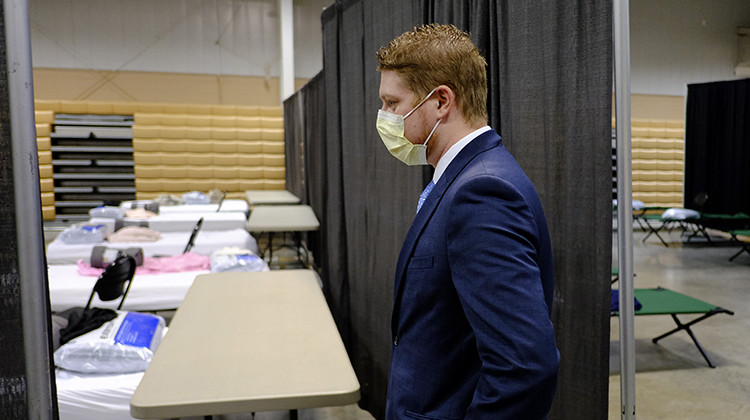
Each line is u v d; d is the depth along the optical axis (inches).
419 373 38.0
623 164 54.0
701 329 166.7
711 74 296.7
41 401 24.1
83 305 138.6
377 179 122.3
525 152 65.8
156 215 266.5
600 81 53.9
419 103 39.6
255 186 410.3
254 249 231.0
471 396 36.0
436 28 40.2
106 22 402.0
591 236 56.7
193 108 395.9
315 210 255.8
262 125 407.2
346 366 68.2
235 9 423.2
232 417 111.2
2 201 22.9
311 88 255.9
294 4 435.2
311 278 114.7
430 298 36.8
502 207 32.8
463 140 39.2
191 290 104.4
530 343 30.1
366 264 131.7
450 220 34.3
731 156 298.4
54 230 363.3
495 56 71.6
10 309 23.4
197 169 398.6
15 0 22.1
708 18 293.0
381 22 116.0
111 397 84.5
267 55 432.1
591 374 57.9
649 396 122.1
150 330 97.3
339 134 155.5
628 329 55.7
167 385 62.2
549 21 60.3
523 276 31.4
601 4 53.2
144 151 386.9
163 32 413.1
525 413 30.5
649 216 301.0
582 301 58.6
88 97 405.1
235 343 76.1
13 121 22.6
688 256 274.1
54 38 394.3
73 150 374.3
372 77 123.2
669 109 312.5
